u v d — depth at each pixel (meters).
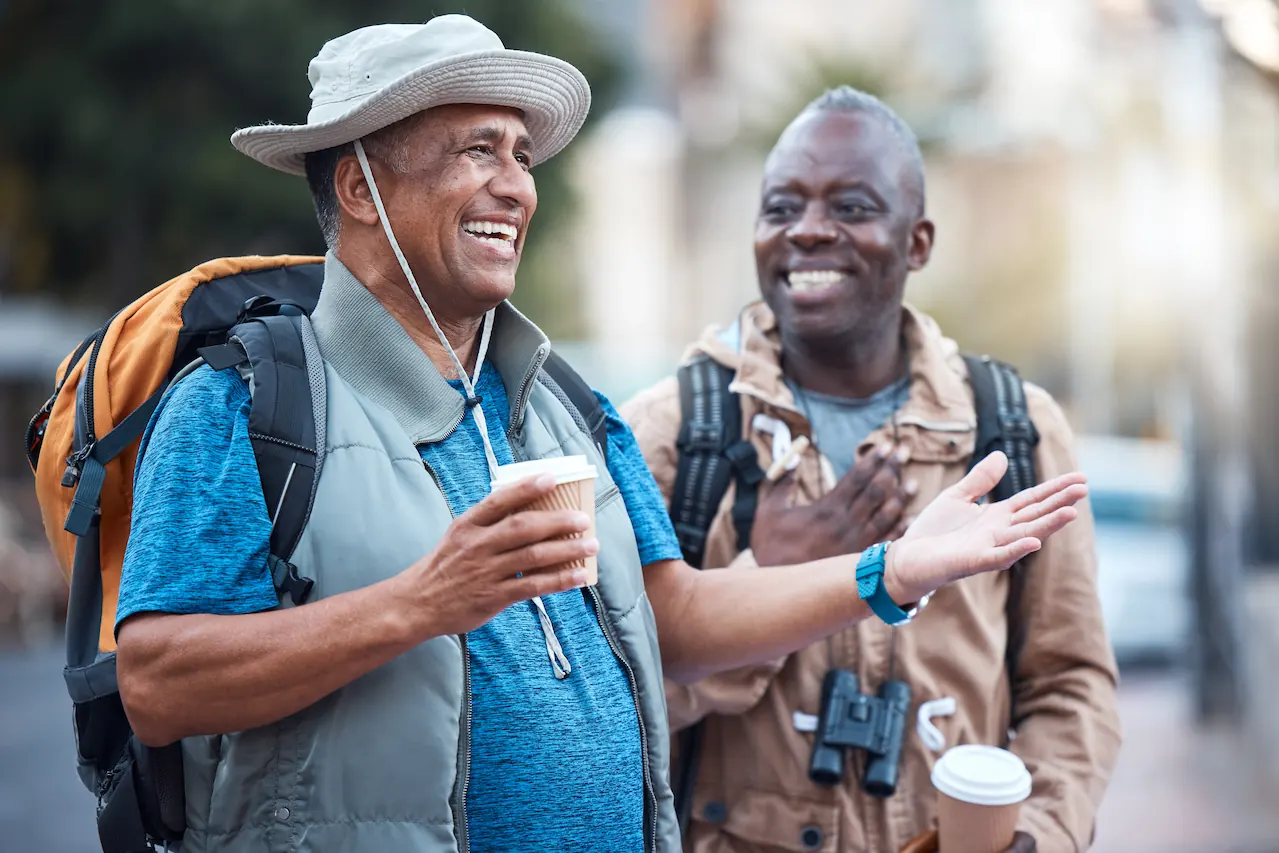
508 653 2.27
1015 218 24.31
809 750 2.97
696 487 3.08
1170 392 21.77
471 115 2.32
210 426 2.16
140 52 15.45
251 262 2.57
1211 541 9.70
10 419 20.77
